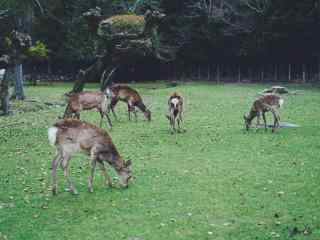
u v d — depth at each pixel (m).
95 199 9.34
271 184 10.04
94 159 9.72
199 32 44.16
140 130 16.95
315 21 38.88
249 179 10.47
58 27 45.16
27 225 8.09
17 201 9.33
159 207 8.80
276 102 16.05
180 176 10.84
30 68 47.50
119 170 9.95
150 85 39.53
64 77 48.81
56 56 46.16
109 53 26.11
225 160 12.28
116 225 8.01
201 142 14.64
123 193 9.66
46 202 9.22
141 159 12.57
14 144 15.07
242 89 33.53
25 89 36.75
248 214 8.34
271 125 17.31
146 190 9.84
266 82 40.75
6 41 22.23
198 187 9.96
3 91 22.50
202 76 45.94
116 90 18.94
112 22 25.31
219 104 24.53
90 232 7.75
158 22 25.77
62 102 27.47
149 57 44.28
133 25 25.20
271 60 42.75
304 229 7.59
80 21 42.19
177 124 18.08
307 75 41.03
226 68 44.97
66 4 43.41
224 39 43.66
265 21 40.94
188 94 30.08
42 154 13.55
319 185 9.89
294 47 40.91
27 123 19.64
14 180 10.84
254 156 12.64
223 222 8.01
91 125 9.80
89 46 42.03
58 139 9.52
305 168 11.28
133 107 18.97
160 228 7.82
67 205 9.03
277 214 8.26
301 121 18.39
